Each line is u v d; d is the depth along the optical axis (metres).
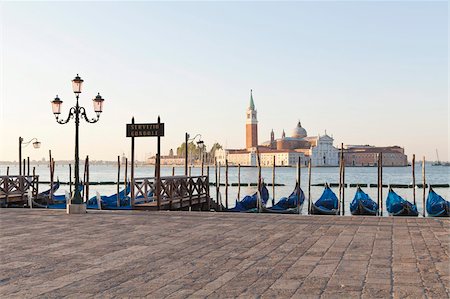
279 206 31.52
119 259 9.99
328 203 31.83
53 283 7.98
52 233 13.93
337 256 10.27
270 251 10.90
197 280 8.16
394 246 11.55
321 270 8.90
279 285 7.80
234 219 17.48
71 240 12.57
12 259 10.01
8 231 14.38
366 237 13.08
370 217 18.14
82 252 10.80
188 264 9.48
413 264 9.41
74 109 20.61
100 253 10.67
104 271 8.86
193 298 7.06
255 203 30.59
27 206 33.19
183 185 27.66
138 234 13.69
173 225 15.78
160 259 9.99
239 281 8.08
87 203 30.78
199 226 15.52
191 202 28.25
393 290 7.46
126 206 29.28
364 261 9.72
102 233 13.91
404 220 17.17
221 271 8.84
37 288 7.66
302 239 12.73
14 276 8.48
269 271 8.83
